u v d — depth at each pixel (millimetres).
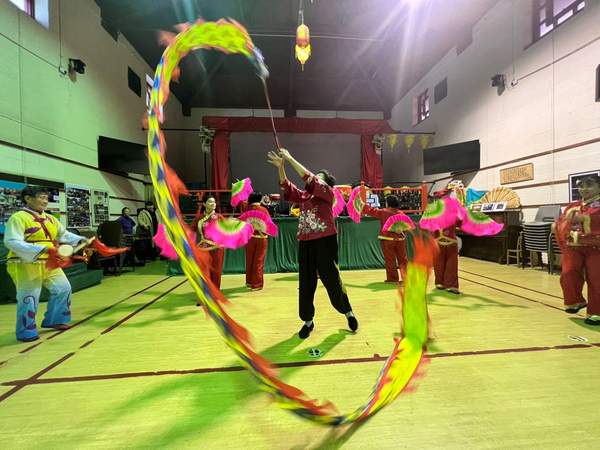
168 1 7582
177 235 630
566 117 5730
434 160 9016
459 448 1251
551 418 1439
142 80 9328
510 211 6695
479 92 8133
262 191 12781
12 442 1325
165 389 1748
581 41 5418
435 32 8797
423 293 1031
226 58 10828
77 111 6246
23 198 2615
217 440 1317
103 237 5992
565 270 3066
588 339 2404
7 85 4594
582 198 2912
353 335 2537
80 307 3570
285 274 5730
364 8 8547
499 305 3377
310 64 11320
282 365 2006
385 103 13523
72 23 6152
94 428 1413
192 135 12883
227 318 663
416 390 1669
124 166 7438
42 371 1990
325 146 13094
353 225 6172
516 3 6867
